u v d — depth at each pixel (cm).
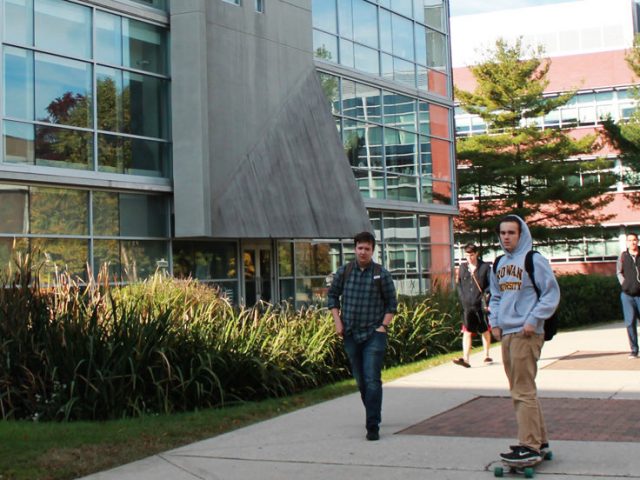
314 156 2192
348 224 2234
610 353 1539
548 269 684
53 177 1692
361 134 2533
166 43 1967
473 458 722
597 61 5356
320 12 2403
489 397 1059
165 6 1972
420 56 2834
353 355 847
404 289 2706
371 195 2552
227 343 1148
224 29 1994
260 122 2066
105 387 980
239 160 1991
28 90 1677
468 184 3591
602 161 3659
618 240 5116
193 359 1089
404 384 1202
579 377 1212
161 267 1933
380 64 2631
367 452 763
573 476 650
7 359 1010
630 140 3875
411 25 2800
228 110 1980
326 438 836
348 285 847
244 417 973
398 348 1559
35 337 1039
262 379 1141
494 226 3472
